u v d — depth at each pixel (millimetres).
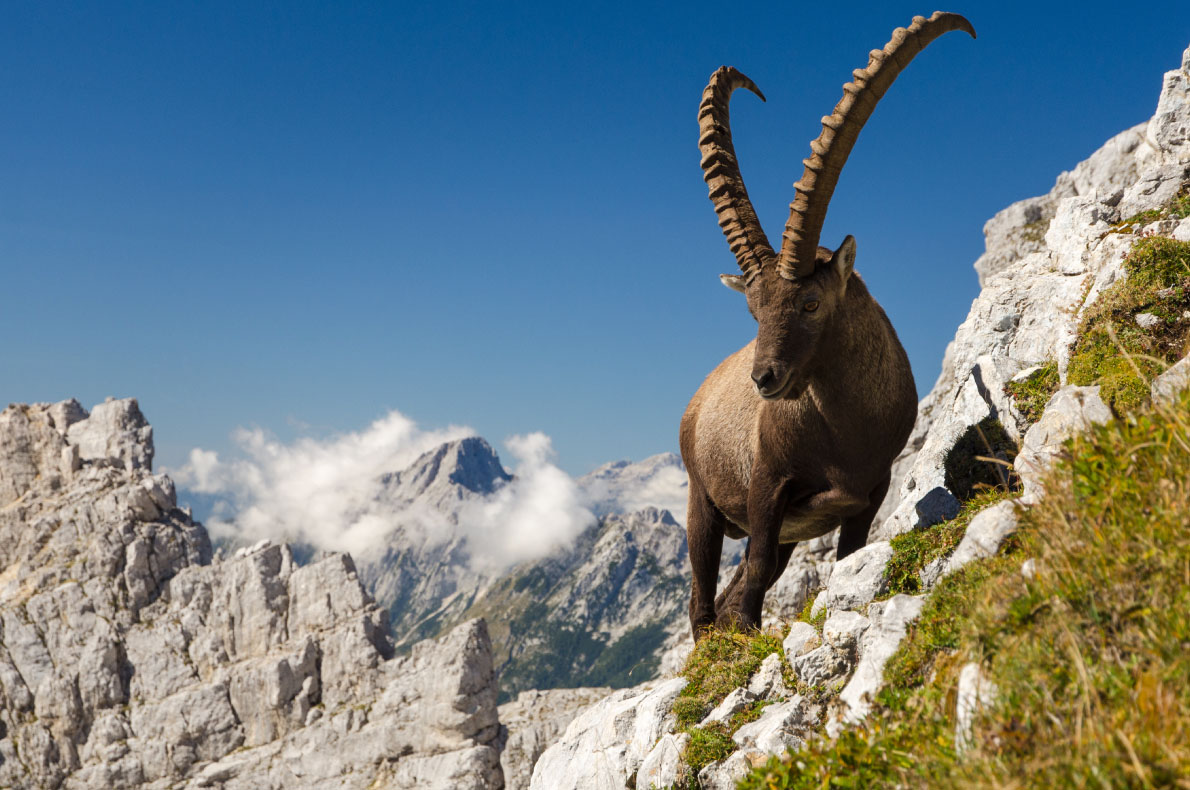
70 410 95625
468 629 65938
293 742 69500
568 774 8422
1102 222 11578
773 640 7539
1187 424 4059
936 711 4312
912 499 10398
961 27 7484
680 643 14344
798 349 7145
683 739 6930
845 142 7008
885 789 3924
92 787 70938
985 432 9570
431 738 64562
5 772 70562
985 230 24391
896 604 5566
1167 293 8195
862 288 7660
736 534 10516
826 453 7680
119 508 83688
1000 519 5402
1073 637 3533
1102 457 4234
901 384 7859
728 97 8164
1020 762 3207
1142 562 3721
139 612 78188
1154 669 3236
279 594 76375
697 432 9891
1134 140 21250
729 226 7680
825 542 18094
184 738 71125
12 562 83250
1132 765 2902
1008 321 11898
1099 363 8062
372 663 69875
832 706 6051
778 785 4578
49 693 73375
